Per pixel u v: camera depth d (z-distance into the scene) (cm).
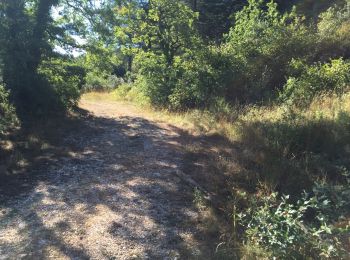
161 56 1598
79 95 1414
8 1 1118
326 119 810
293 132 767
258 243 478
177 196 650
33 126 1056
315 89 1108
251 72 1372
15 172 766
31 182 723
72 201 642
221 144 868
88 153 884
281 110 981
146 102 1518
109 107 1573
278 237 448
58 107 1255
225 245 506
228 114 1075
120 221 575
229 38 1622
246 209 571
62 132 1045
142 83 1580
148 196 653
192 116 1152
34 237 535
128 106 1612
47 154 870
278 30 1498
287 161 691
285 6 2395
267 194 609
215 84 1352
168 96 1413
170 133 1034
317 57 1395
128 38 1634
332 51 1402
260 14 1709
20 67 1130
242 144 841
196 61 1439
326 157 693
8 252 501
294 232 442
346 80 1146
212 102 1243
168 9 1595
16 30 1135
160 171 756
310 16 2067
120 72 3156
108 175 749
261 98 1241
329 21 1605
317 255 438
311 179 625
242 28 1611
